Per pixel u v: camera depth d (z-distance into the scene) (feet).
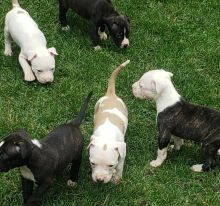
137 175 6.05
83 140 5.94
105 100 6.23
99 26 8.02
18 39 7.39
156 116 6.67
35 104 6.91
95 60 7.66
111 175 5.57
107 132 5.72
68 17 8.57
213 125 5.94
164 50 7.99
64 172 5.99
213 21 8.66
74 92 7.07
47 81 7.13
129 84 7.36
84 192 5.81
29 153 5.00
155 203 5.77
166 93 6.10
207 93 7.25
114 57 7.84
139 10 8.70
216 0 8.93
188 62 7.82
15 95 7.07
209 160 6.06
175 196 5.85
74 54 7.72
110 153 5.43
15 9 7.70
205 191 5.97
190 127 6.01
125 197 5.82
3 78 7.28
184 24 8.54
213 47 8.11
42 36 7.47
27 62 7.34
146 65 7.79
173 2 8.95
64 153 5.44
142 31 8.27
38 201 5.33
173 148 6.49
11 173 5.90
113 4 8.75
